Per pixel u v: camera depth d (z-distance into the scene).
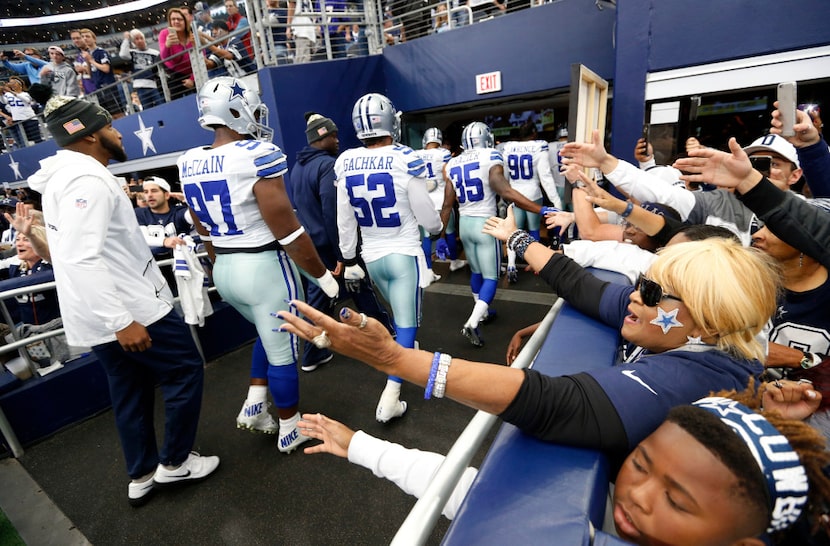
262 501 1.96
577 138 2.30
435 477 0.70
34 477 2.25
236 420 2.60
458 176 3.28
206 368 3.31
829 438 0.92
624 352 1.16
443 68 5.28
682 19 3.10
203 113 1.80
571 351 1.04
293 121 4.63
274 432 2.44
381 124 2.29
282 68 4.47
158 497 2.03
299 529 1.81
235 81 1.84
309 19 5.50
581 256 1.60
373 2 5.52
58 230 1.54
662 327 0.82
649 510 0.57
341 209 2.45
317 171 2.95
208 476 2.12
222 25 7.08
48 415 2.57
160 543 1.79
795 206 1.08
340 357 3.30
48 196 1.57
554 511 0.60
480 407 0.72
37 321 2.80
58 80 8.65
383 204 2.31
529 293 4.34
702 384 0.75
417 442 2.29
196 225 2.25
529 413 0.70
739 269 0.75
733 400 0.60
